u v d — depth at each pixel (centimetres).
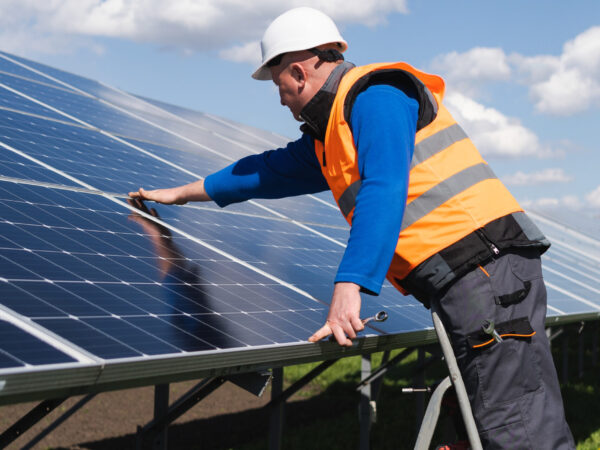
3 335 215
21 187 396
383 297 470
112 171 545
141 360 230
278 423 577
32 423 257
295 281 422
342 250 588
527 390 268
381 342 368
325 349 324
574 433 996
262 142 1246
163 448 456
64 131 617
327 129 291
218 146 934
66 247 325
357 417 1090
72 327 239
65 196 415
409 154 269
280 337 305
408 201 278
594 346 1673
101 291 286
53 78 915
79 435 905
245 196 393
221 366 265
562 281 907
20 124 575
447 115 296
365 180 264
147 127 845
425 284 282
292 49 288
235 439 938
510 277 272
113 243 360
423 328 417
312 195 842
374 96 275
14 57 933
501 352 266
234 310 321
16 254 291
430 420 300
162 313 284
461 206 274
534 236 281
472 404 276
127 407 1075
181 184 598
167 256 371
